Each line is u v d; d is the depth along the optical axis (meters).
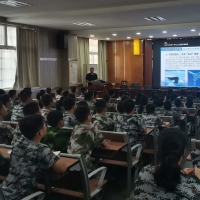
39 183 2.34
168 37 11.98
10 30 8.72
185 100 7.01
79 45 11.82
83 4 6.58
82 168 2.06
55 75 10.58
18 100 5.30
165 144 1.31
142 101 4.92
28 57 9.27
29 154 1.83
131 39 12.98
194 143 2.43
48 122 2.70
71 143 2.50
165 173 1.24
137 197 1.33
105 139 2.80
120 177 3.53
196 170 1.47
